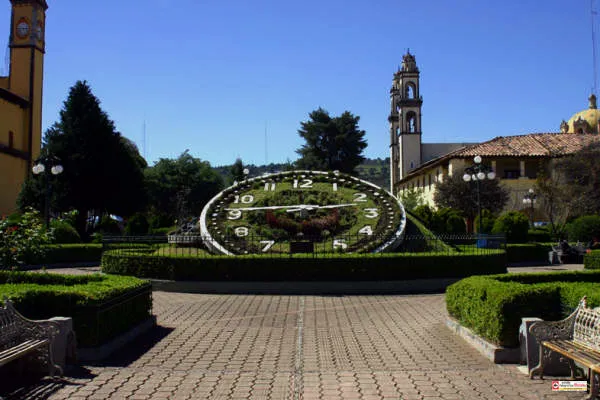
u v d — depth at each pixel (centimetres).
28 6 5066
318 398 620
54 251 2616
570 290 805
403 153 7619
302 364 779
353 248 1912
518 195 4994
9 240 1234
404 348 881
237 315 1215
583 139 5491
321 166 7050
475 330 903
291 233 2055
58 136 4391
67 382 689
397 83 9000
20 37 5056
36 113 5134
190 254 1908
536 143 5328
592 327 681
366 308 1318
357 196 2341
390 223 2094
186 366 770
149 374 727
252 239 1912
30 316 820
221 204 2292
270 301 1440
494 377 704
